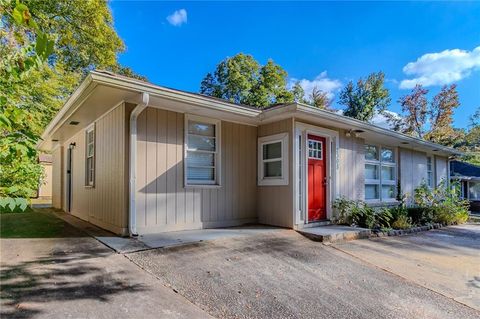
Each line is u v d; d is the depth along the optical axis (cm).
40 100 1152
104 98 553
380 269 467
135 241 512
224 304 322
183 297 329
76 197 894
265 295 349
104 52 1639
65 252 451
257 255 481
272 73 2273
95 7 1464
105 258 426
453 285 418
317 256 505
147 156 588
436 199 1070
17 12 171
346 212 762
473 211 1706
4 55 187
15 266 388
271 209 728
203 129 689
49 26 1148
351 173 861
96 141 718
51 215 904
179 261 431
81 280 351
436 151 1297
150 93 519
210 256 460
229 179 718
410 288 400
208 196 678
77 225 698
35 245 489
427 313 333
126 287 340
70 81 1434
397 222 795
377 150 1043
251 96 2212
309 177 738
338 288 385
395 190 1104
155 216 594
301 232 641
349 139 863
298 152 701
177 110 632
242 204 738
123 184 563
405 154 1163
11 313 272
